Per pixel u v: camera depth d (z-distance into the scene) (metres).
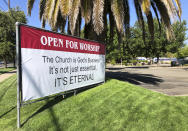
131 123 2.74
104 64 6.20
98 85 5.83
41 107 3.66
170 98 4.02
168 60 47.97
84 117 2.99
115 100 3.91
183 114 3.04
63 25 7.74
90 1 5.23
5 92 5.57
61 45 3.86
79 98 4.18
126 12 7.77
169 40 6.73
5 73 14.54
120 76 11.45
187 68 21.91
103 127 2.61
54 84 3.65
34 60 3.07
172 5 5.16
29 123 2.78
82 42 4.75
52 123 2.75
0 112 3.41
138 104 3.59
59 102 3.91
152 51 27.62
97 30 5.01
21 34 2.78
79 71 4.64
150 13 7.23
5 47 18.22
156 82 8.05
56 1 5.61
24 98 2.84
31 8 6.65
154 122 2.75
